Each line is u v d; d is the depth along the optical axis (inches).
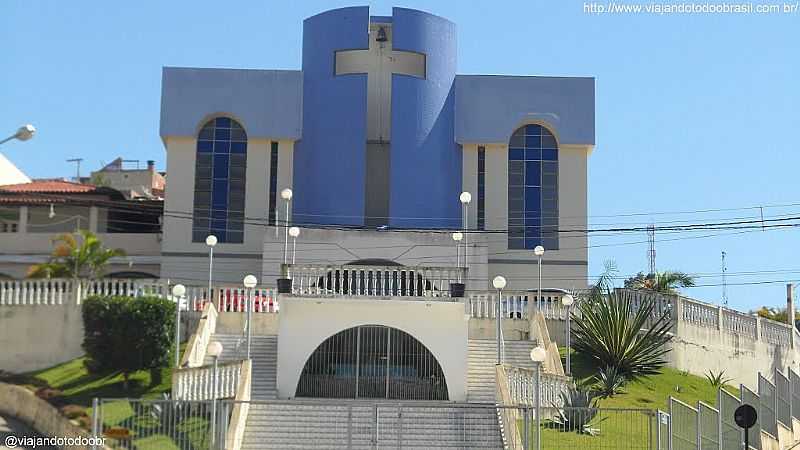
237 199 2015.3
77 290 1450.5
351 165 1996.8
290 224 1996.8
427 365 1355.8
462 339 1355.8
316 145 2017.7
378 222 2039.9
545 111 2052.2
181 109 2020.2
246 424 1141.7
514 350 1407.5
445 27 2057.1
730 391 1539.1
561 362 1427.2
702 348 1610.5
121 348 1315.2
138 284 1470.2
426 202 1995.6
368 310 1360.7
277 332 1429.6
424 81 2023.9
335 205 1990.7
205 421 1018.7
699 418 1124.5
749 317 1720.0
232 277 1989.4
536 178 2047.2
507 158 2042.3
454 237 1582.2
